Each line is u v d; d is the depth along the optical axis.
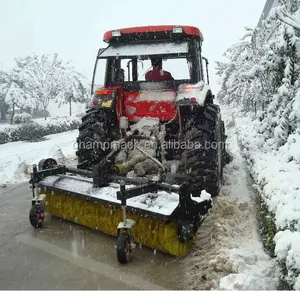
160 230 3.46
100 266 3.40
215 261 3.09
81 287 3.05
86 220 4.23
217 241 3.52
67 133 20.41
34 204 4.37
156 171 4.32
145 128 4.63
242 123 11.66
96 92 5.01
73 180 4.32
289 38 5.16
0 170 8.08
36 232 4.30
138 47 5.05
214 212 4.30
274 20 5.66
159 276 3.18
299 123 4.79
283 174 3.68
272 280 2.76
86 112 5.15
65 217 4.50
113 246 3.84
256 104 12.09
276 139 5.21
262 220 3.84
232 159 7.66
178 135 4.81
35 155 10.54
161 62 5.32
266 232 3.53
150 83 5.16
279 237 2.57
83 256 3.62
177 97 4.55
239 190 5.37
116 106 4.93
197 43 5.16
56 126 20.86
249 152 5.69
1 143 15.91
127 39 5.22
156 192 3.64
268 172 3.98
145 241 3.65
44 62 28.14
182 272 3.21
